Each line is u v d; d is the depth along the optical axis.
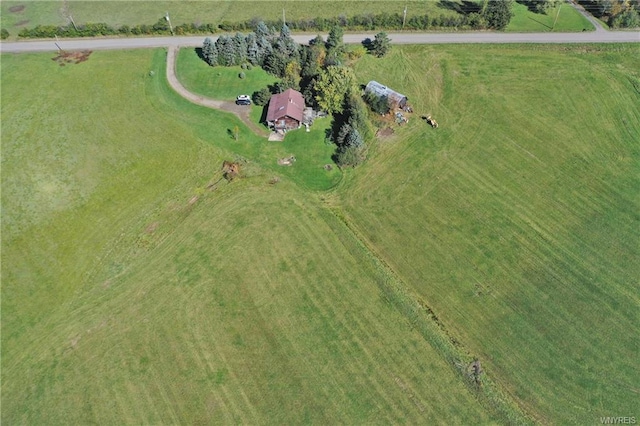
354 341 48.50
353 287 52.75
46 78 77.81
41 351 47.81
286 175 64.50
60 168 64.44
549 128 71.88
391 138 69.69
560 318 50.88
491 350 48.28
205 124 70.75
